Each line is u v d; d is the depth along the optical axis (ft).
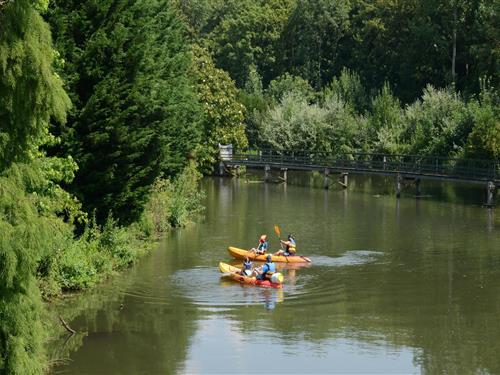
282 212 171.73
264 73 370.53
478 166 207.92
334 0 355.77
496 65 257.55
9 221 46.96
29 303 48.70
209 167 261.44
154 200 139.03
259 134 292.81
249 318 85.40
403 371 69.67
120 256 108.58
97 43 96.78
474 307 91.15
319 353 74.33
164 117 114.01
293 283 102.17
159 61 120.47
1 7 46.93
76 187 100.01
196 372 69.05
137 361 71.61
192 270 108.27
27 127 48.57
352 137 280.72
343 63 356.79
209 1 437.17
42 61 46.57
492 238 138.41
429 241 134.92
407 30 317.63
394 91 318.04
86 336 78.54
